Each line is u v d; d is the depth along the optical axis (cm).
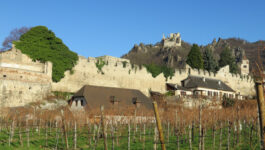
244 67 11469
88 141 3653
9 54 5506
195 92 7462
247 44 15038
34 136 3800
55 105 5191
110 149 3238
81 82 6425
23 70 5250
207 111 4097
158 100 6238
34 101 5222
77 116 4309
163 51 18050
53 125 4244
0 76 4953
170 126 4278
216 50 16300
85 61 6556
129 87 7175
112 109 4703
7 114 4166
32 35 5816
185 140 3375
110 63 6981
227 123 3922
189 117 3891
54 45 5988
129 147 3161
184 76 8156
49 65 5716
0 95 4888
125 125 4362
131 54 18275
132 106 5212
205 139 3431
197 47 9544
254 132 3569
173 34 19888
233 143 3150
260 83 1065
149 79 7519
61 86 6084
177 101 6000
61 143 3544
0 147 3112
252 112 4131
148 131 4244
